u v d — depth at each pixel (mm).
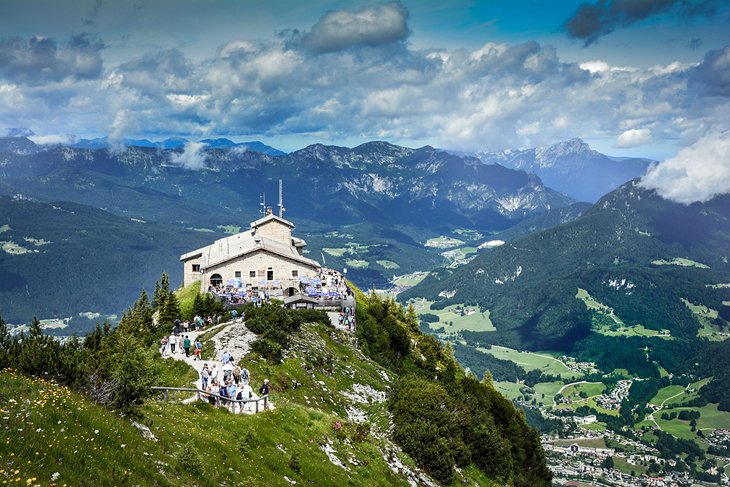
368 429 52375
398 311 143000
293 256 111375
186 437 32719
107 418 29141
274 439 39625
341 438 47219
